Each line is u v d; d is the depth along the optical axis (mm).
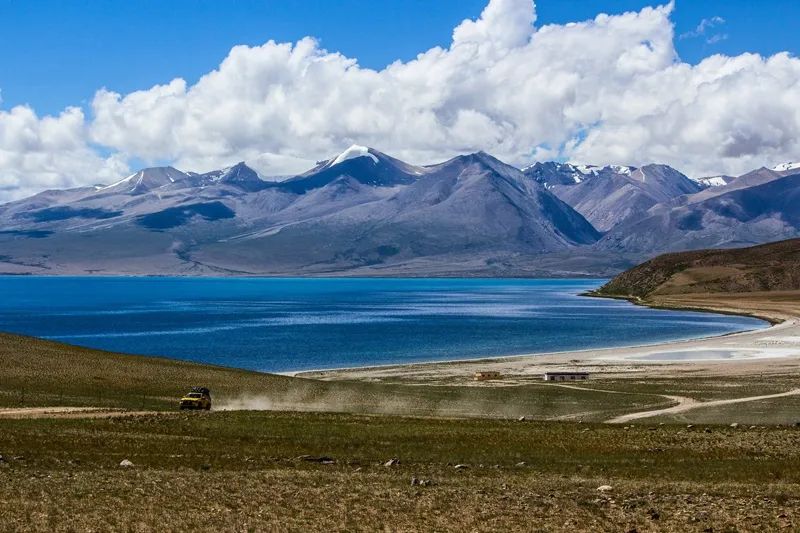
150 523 30078
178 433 50812
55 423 51969
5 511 30812
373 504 33312
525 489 36812
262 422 56312
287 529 29797
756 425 59688
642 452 47688
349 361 145875
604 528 30219
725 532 29859
